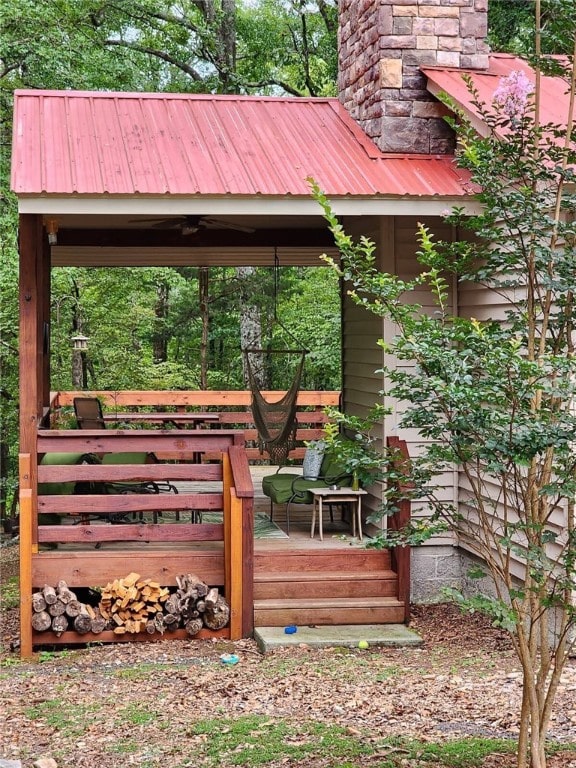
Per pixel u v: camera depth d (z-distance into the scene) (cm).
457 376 394
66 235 1027
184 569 792
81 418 977
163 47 2075
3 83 1505
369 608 793
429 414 423
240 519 774
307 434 1243
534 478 424
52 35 1487
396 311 433
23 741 528
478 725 531
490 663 675
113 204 740
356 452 448
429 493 447
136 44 2022
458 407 402
